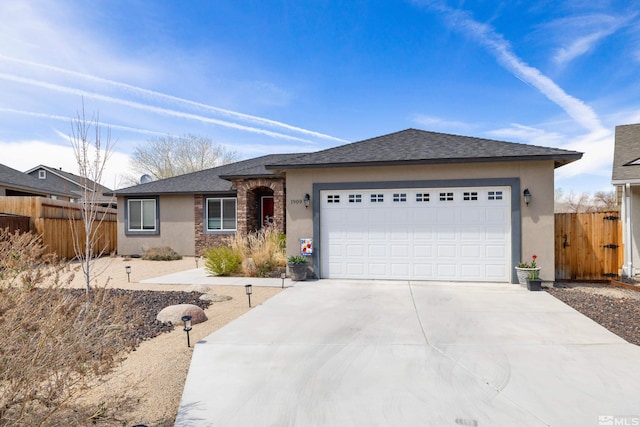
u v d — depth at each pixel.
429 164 10.05
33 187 24.39
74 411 3.44
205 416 3.41
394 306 7.42
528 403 3.58
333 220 10.78
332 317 6.62
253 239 13.44
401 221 10.40
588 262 10.24
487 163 9.84
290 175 10.98
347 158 10.69
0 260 3.52
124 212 18.81
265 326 6.07
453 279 10.10
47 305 3.32
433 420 3.32
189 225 18.30
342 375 4.22
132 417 3.43
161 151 41.31
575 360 4.57
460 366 4.43
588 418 3.32
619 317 6.58
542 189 9.59
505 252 9.84
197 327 6.19
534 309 7.12
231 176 16.81
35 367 2.87
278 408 3.54
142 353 4.98
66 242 16.45
